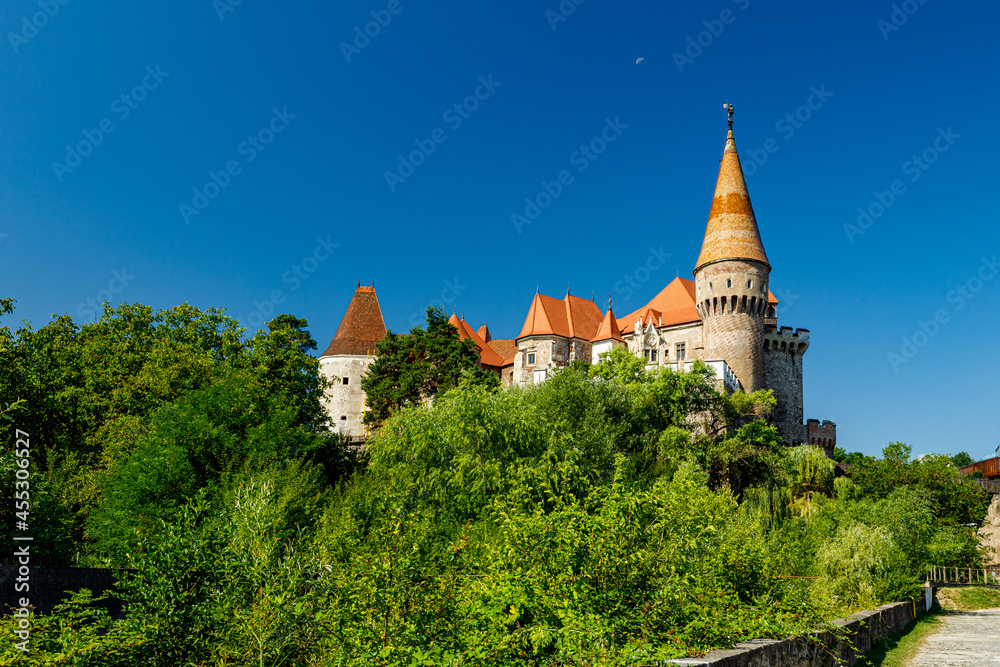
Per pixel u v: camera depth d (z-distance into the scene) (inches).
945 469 2064.5
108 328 1727.4
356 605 286.0
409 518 309.9
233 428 933.8
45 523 562.6
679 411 1788.9
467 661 249.3
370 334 3034.0
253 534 347.6
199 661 281.9
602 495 327.0
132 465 832.9
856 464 2316.7
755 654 312.7
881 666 486.9
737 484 1612.9
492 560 315.6
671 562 317.4
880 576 843.4
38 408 1167.6
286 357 1717.5
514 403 1155.3
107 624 295.4
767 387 2689.5
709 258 2605.8
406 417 1095.0
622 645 274.7
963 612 1010.1
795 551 902.4
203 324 1802.4
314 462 1064.8
